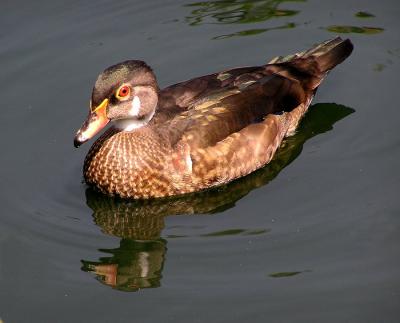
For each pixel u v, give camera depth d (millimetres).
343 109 16547
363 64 17625
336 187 14586
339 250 13188
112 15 18906
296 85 15984
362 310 12047
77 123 16438
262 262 13070
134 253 13578
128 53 17922
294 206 14281
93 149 14891
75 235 13984
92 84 17172
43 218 14320
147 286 12797
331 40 16906
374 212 13891
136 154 14523
